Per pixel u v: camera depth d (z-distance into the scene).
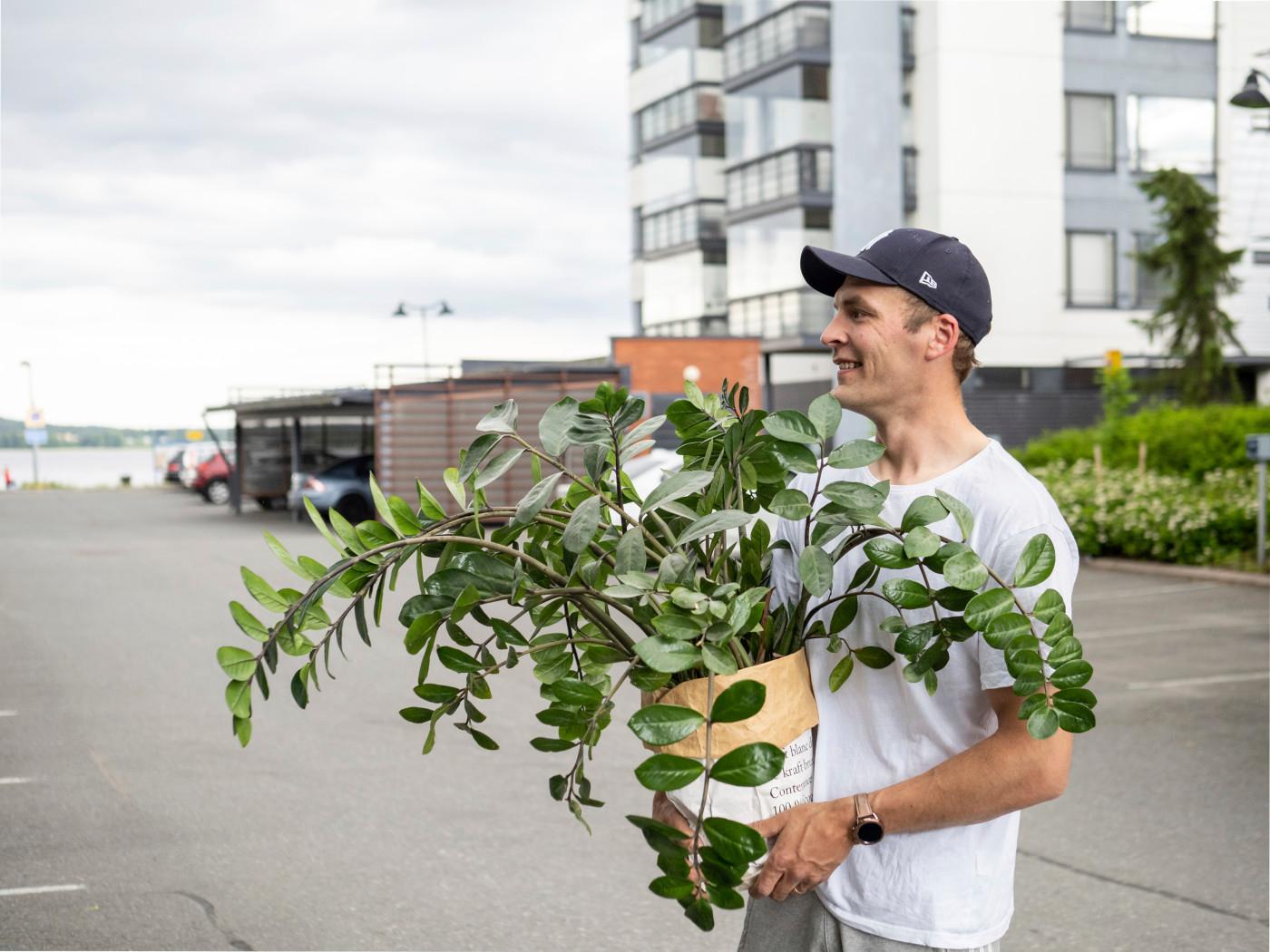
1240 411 16.77
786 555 1.97
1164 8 30.34
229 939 4.02
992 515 1.76
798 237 30.42
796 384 31.67
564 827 5.15
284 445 28.23
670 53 35.44
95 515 28.45
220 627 11.05
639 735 1.53
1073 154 30.00
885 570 1.82
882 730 1.84
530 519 1.70
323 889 4.45
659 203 36.34
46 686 8.32
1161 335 26.64
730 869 1.52
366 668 8.80
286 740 6.69
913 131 29.97
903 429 1.89
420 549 1.80
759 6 31.61
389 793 5.64
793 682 1.79
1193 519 13.75
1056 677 1.60
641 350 26.09
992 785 1.71
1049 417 29.72
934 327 1.84
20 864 4.73
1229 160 30.80
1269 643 9.34
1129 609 11.24
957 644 1.77
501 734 6.80
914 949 1.80
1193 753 6.22
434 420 22.64
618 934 4.07
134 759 6.30
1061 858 4.74
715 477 1.83
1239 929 4.03
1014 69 29.53
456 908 4.29
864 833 1.76
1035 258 29.75
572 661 1.79
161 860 4.76
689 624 1.58
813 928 1.91
